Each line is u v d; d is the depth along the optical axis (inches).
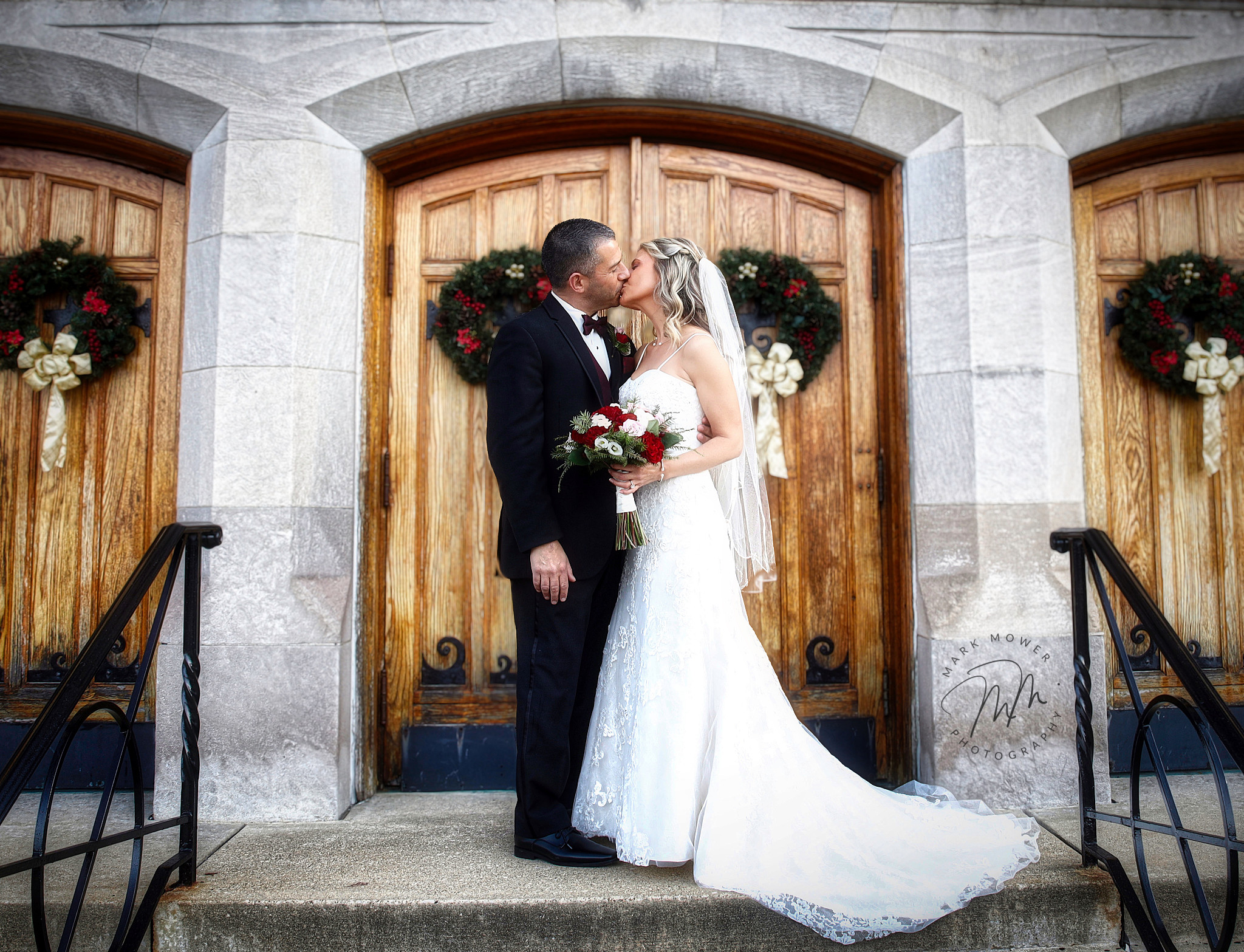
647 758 82.3
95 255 118.0
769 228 123.7
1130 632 120.4
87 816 104.8
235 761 103.7
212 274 110.8
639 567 87.4
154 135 115.0
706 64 114.8
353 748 110.8
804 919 71.9
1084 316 124.0
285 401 108.3
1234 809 102.7
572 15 113.3
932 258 115.5
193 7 112.0
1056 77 115.6
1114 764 118.0
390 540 118.3
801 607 119.6
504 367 85.9
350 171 114.7
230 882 81.4
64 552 117.0
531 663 86.4
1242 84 117.1
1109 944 79.0
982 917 78.4
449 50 112.5
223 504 106.8
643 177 123.2
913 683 114.0
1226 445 123.8
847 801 84.1
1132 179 125.6
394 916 76.4
